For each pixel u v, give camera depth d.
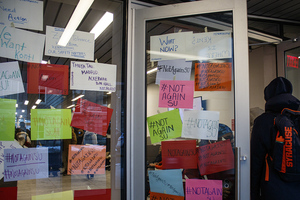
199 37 2.11
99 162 1.94
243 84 1.98
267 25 3.50
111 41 2.06
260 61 3.81
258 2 3.09
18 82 1.75
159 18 2.13
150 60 2.13
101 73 2.00
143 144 2.04
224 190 2.00
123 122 2.05
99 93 1.98
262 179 2.05
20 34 1.77
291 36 3.62
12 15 1.76
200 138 2.05
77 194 1.86
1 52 1.71
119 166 2.01
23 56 1.77
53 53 1.86
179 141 2.07
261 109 3.58
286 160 1.87
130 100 2.09
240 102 1.97
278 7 3.22
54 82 1.85
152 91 2.10
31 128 1.76
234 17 2.04
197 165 2.04
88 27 1.98
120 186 2.00
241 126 1.96
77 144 1.89
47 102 1.82
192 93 2.09
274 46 3.61
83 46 1.95
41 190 1.75
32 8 1.82
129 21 2.13
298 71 3.30
